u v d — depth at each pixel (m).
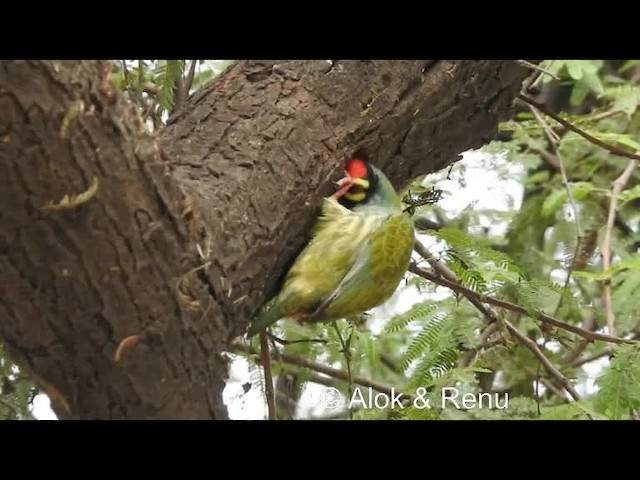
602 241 8.41
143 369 4.39
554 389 7.75
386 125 5.44
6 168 3.73
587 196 9.02
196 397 4.62
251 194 4.87
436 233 6.44
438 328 6.53
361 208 5.44
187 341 4.45
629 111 8.63
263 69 5.32
